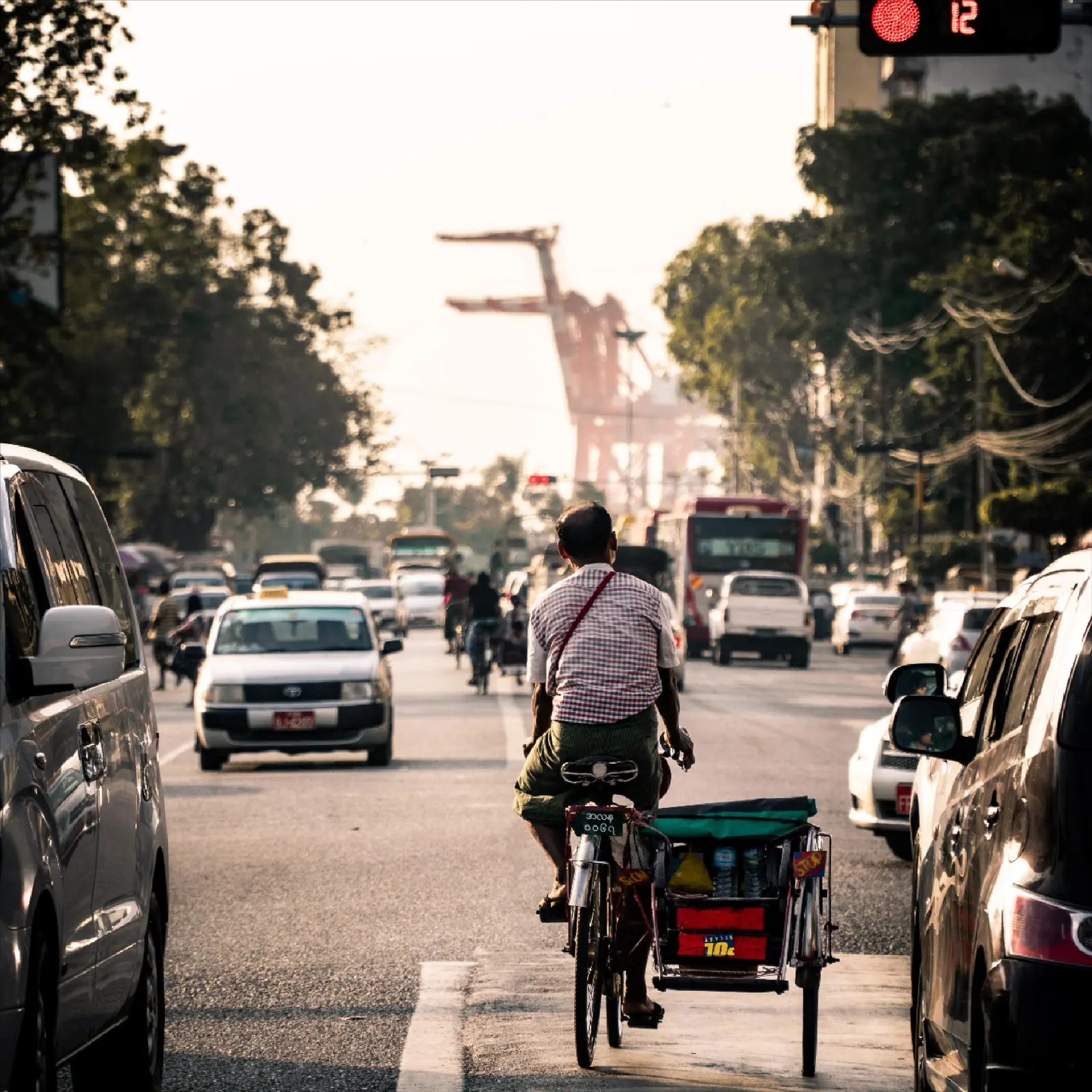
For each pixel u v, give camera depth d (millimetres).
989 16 29438
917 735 14734
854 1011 20062
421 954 23031
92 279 151000
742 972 16844
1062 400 142125
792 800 17516
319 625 51531
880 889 28359
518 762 49469
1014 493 129125
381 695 48344
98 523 17016
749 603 111000
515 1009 19969
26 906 11312
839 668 111438
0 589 12430
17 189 99125
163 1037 16609
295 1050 18094
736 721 64188
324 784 44281
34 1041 11547
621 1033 18750
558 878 17797
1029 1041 10977
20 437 125438
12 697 12047
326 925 25109
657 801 18016
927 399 163250
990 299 145750
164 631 89750
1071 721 11570
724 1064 17609
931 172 168500
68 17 95500
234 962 22578
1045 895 11188
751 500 129375
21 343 104250
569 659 17406
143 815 15633
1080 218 144000
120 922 14500
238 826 36281
